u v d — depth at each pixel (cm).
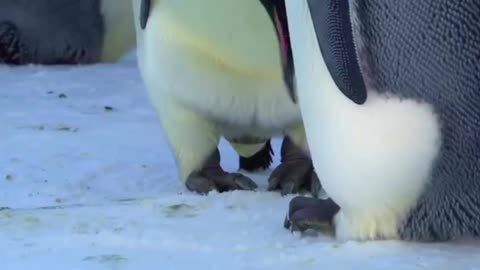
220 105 1512
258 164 1778
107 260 1055
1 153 1883
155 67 1527
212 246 1122
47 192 1588
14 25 3312
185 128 1550
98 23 3347
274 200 1423
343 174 1049
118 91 2714
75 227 1217
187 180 1566
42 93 2689
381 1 995
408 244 1086
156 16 1502
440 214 1055
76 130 2133
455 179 1030
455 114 1007
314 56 1034
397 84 1007
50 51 3331
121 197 1530
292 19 1065
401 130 1012
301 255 1060
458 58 991
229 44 1440
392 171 1027
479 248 1072
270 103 1500
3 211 1316
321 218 1154
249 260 1048
